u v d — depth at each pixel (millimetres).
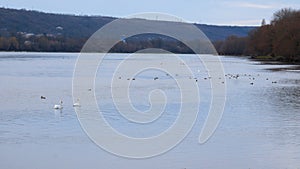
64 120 45062
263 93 69625
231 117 47156
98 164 29969
